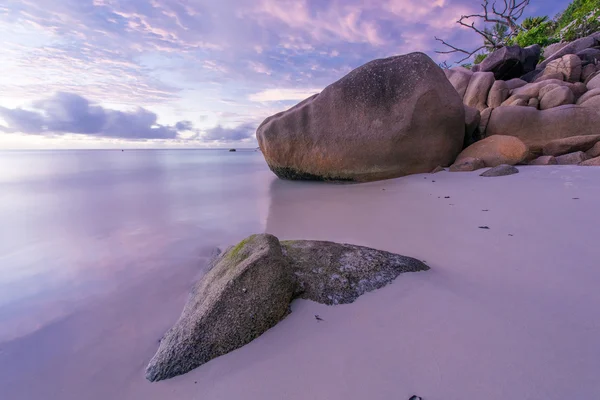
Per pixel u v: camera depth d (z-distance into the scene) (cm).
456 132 730
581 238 292
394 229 389
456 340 163
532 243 293
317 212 516
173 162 2052
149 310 249
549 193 453
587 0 1991
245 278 200
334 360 160
